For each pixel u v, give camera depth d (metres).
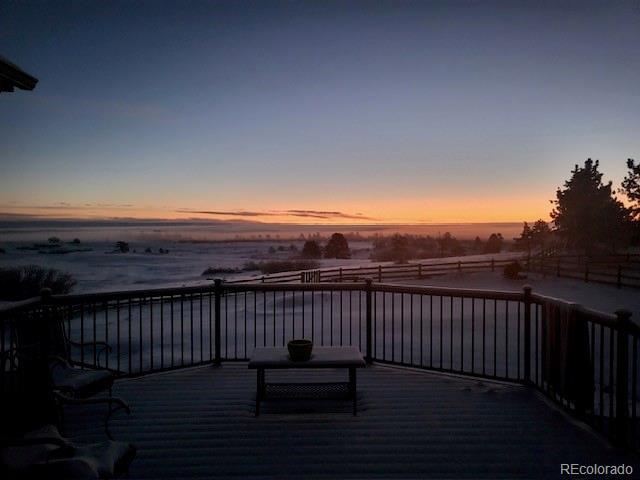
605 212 39.41
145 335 11.02
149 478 3.44
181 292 6.13
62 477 2.58
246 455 3.82
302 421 4.50
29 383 3.48
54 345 4.68
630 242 36.91
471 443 4.00
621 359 3.76
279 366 4.55
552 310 4.79
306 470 3.57
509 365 8.04
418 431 4.25
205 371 6.12
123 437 4.16
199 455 3.82
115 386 5.53
